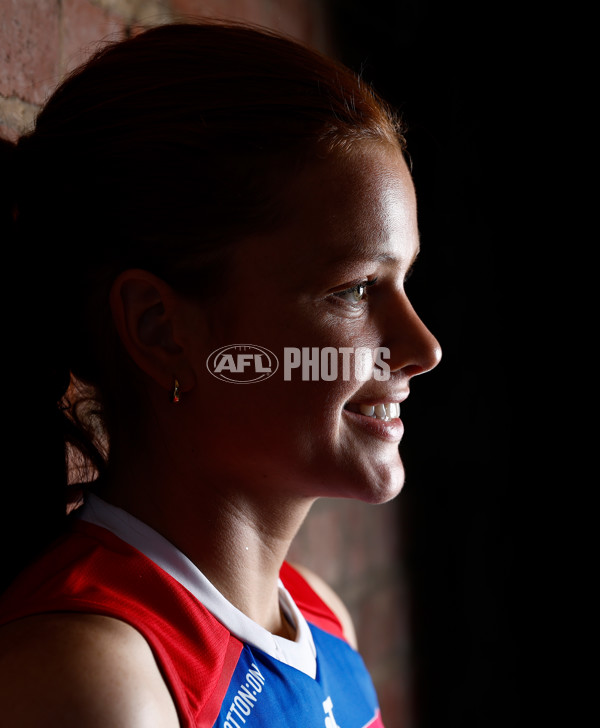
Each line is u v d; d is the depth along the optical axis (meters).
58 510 0.58
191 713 0.44
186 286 0.48
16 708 0.38
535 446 1.36
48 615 0.42
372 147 0.49
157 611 0.46
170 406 0.51
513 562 1.39
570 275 1.32
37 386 0.56
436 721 1.41
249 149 0.47
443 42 1.34
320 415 0.48
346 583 1.20
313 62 0.51
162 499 0.52
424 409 1.40
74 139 0.50
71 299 0.53
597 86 1.28
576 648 1.33
